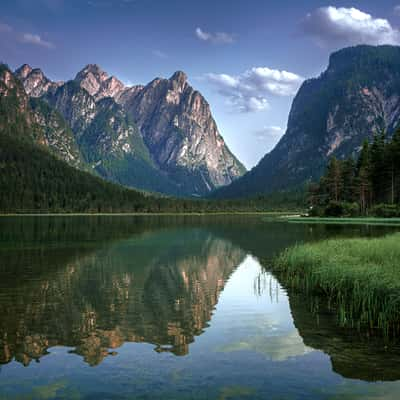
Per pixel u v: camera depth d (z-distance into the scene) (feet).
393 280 59.21
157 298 70.13
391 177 383.24
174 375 38.58
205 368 40.32
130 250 142.82
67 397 34.47
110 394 34.96
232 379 37.73
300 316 58.18
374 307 55.31
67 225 322.34
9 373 39.32
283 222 353.92
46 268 102.63
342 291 67.87
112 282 84.58
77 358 42.88
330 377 38.01
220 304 66.13
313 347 45.70
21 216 590.96
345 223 296.51
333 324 54.08
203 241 178.09
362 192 391.45
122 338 49.32
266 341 47.80
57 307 63.72
